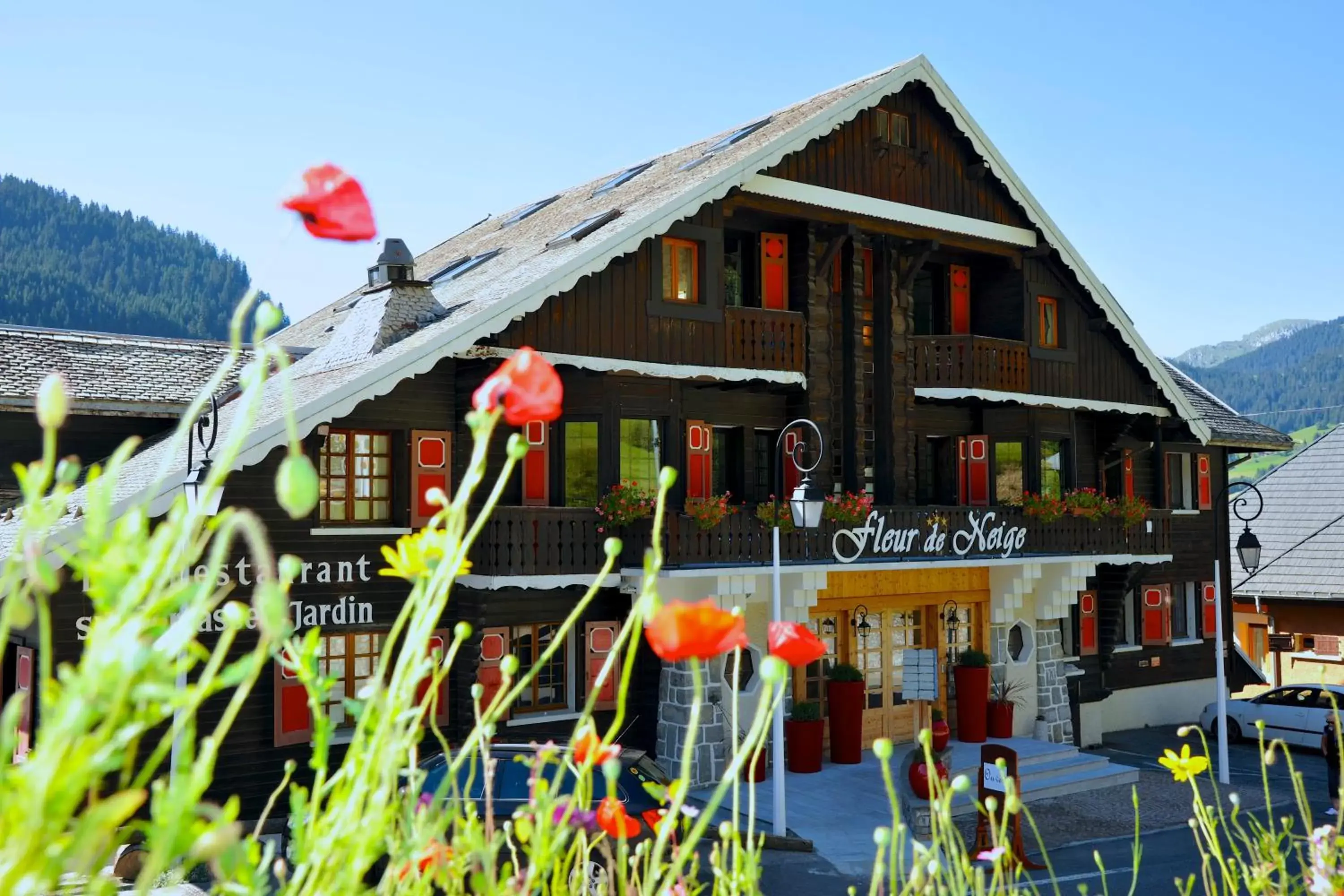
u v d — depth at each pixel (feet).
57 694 5.37
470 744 8.11
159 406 61.21
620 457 62.34
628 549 60.23
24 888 4.97
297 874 6.82
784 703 67.92
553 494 61.57
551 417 7.59
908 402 74.49
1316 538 116.47
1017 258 78.02
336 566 54.80
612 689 61.72
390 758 6.98
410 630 7.37
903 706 74.69
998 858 11.05
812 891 47.37
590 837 11.71
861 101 67.82
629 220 61.16
